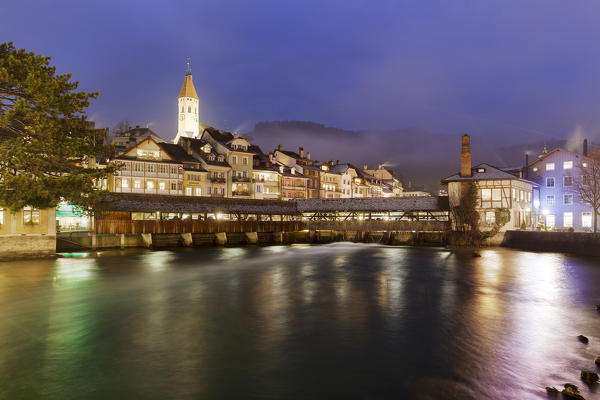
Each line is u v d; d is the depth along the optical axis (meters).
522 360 10.20
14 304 16.41
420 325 13.40
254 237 53.88
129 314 14.83
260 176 68.62
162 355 10.52
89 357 10.34
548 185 54.16
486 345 11.38
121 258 34.41
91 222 41.41
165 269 27.73
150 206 45.47
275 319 14.20
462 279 23.38
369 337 12.11
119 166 29.02
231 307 16.08
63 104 24.45
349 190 87.94
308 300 17.48
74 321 13.80
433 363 10.02
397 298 17.92
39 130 23.33
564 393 8.18
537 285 21.25
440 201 53.22
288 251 43.22
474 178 49.28
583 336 11.82
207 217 52.91
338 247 49.47
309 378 9.12
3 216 30.61
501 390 8.48
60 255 34.25
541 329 12.94
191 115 101.94
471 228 48.12
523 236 43.62
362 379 9.08
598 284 21.56
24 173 25.09
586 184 45.34
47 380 8.95
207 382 8.90
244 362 10.08
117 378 9.08
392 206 55.50
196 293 19.05
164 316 14.55
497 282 22.31
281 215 58.97
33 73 22.62
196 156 63.53
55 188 24.98
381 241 56.53
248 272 26.53
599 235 35.66
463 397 8.17
